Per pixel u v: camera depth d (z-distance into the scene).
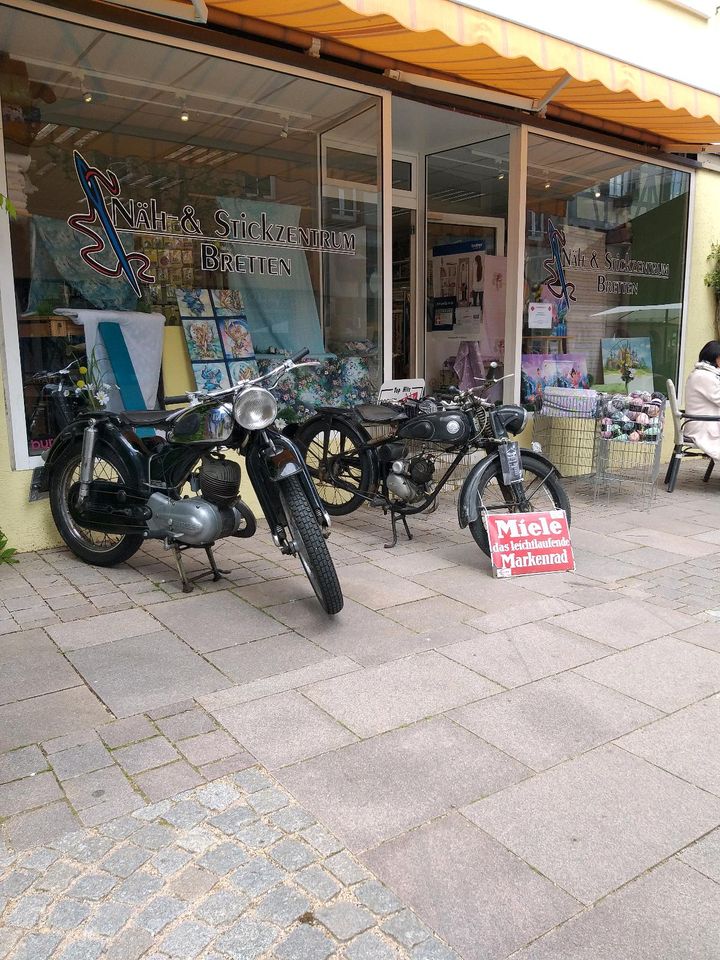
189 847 2.20
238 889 2.04
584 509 6.27
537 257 7.43
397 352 8.45
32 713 2.91
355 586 4.35
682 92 5.93
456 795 2.46
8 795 2.42
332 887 2.05
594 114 6.95
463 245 7.96
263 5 4.32
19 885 2.05
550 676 3.27
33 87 4.82
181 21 4.85
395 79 5.88
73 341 5.08
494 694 3.10
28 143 4.82
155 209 5.49
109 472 4.66
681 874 2.13
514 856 2.19
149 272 5.50
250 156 5.88
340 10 4.33
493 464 4.67
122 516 4.20
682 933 1.93
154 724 2.84
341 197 6.22
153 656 3.40
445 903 2.01
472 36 4.50
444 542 5.23
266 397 3.57
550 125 6.98
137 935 1.89
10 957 1.82
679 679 3.26
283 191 6.09
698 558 4.95
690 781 2.55
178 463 4.07
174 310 5.66
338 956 1.84
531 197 7.24
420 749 2.71
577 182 7.63
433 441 4.69
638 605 4.10
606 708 3.01
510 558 4.52
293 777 2.53
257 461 3.83
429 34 4.81
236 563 4.71
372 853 2.19
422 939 1.89
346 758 2.64
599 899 2.04
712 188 8.77
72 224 5.07
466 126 6.92
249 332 6.02
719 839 2.28
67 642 3.54
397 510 5.06
